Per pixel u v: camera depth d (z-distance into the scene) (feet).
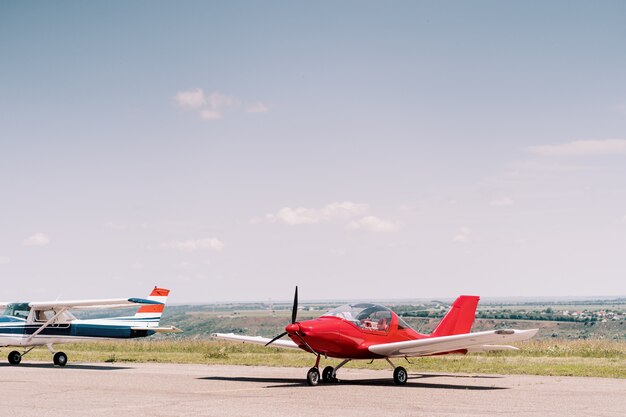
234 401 44.24
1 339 78.13
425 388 53.47
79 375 64.85
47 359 90.27
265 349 108.88
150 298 88.17
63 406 41.50
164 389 51.75
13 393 48.67
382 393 49.37
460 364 78.13
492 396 47.78
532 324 401.90
